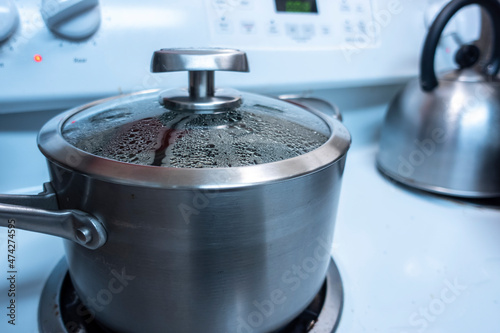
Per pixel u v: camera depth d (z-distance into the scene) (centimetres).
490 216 49
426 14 61
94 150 24
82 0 37
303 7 51
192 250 22
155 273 23
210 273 23
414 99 56
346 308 33
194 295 24
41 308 32
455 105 51
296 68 51
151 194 20
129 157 23
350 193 55
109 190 21
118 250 23
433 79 53
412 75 62
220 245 22
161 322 25
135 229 22
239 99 30
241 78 49
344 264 39
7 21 35
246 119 28
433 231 45
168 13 43
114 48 41
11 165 47
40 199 26
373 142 74
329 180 26
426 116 53
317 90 63
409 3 59
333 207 28
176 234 22
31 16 37
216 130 26
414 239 44
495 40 53
